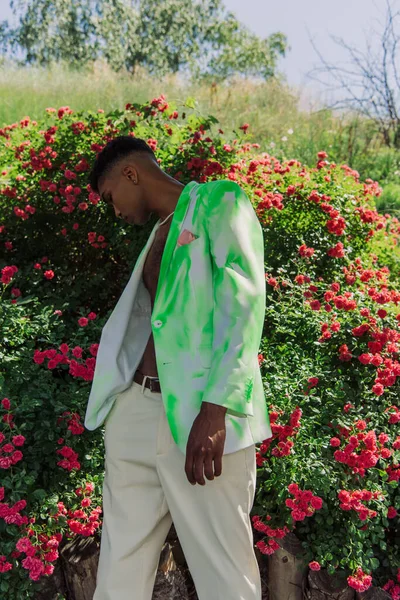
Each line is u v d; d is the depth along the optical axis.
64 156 3.96
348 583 2.47
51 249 3.99
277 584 2.62
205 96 10.77
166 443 1.94
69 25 22.33
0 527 2.40
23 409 2.54
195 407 1.84
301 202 3.89
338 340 3.04
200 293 1.87
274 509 2.66
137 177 2.03
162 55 22.45
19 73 10.42
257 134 9.41
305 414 2.82
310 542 2.61
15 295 3.59
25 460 2.60
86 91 9.91
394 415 2.78
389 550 2.79
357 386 2.98
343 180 4.24
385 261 4.38
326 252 3.78
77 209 3.88
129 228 3.76
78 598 2.54
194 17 23.00
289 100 10.80
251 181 3.99
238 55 23.30
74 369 2.77
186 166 3.81
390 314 3.11
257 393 1.95
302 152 8.56
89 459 2.71
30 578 2.38
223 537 1.89
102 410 2.08
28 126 4.33
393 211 6.58
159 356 1.88
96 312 3.87
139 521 2.04
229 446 1.82
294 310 3.21
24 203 3.96
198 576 1.95
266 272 3.62
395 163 8.71
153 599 2.48
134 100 9.93
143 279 2.17
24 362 2.86
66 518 2.59
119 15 22.27
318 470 2.54
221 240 1.85
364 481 2.67
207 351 1.86
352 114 9.84
